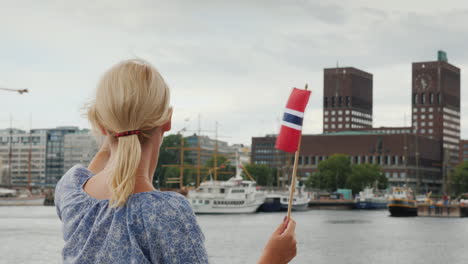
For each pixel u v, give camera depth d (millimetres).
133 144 3322
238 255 53906
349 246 63031
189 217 3207
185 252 3117
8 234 70375
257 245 61906
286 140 4195
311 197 189250
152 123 3426
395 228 89812
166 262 3117
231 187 120438
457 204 136500
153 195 3246
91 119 3473
